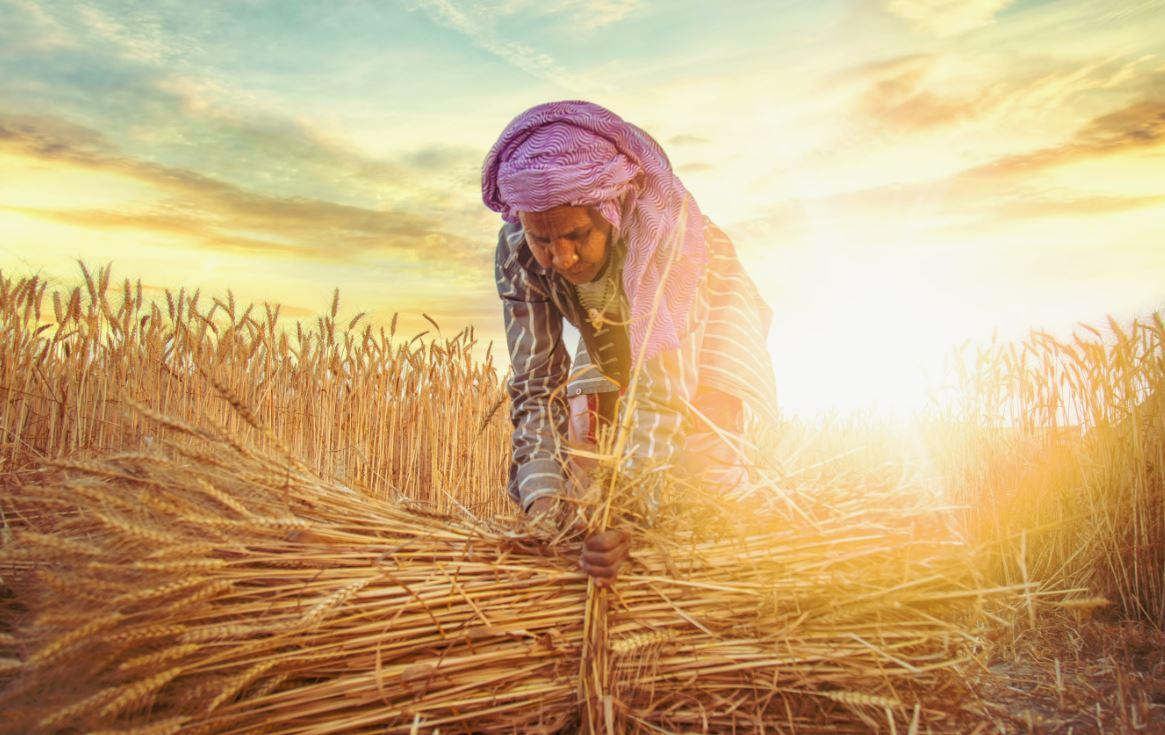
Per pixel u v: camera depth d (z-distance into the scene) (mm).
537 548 1755
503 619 1650
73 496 1617
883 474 2109
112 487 1635
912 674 1695
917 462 2170
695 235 1909
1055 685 2365
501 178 1831
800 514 1762
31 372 4141
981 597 1744
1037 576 3521
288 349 5449
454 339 6047
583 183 1745
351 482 2047
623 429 1609
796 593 1696
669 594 1688
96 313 4336
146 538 1496
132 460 1687
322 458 5543
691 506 1788
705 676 1677
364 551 1719
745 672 1683
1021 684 2395
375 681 1571
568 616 1670
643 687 1637
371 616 1621
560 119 1810
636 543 1717
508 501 6012
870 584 1708
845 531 1792
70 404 4188
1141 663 2609
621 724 1571
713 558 1729
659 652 1645
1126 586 3240
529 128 1843
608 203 1805
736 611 1697
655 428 1859
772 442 2615
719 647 1667
